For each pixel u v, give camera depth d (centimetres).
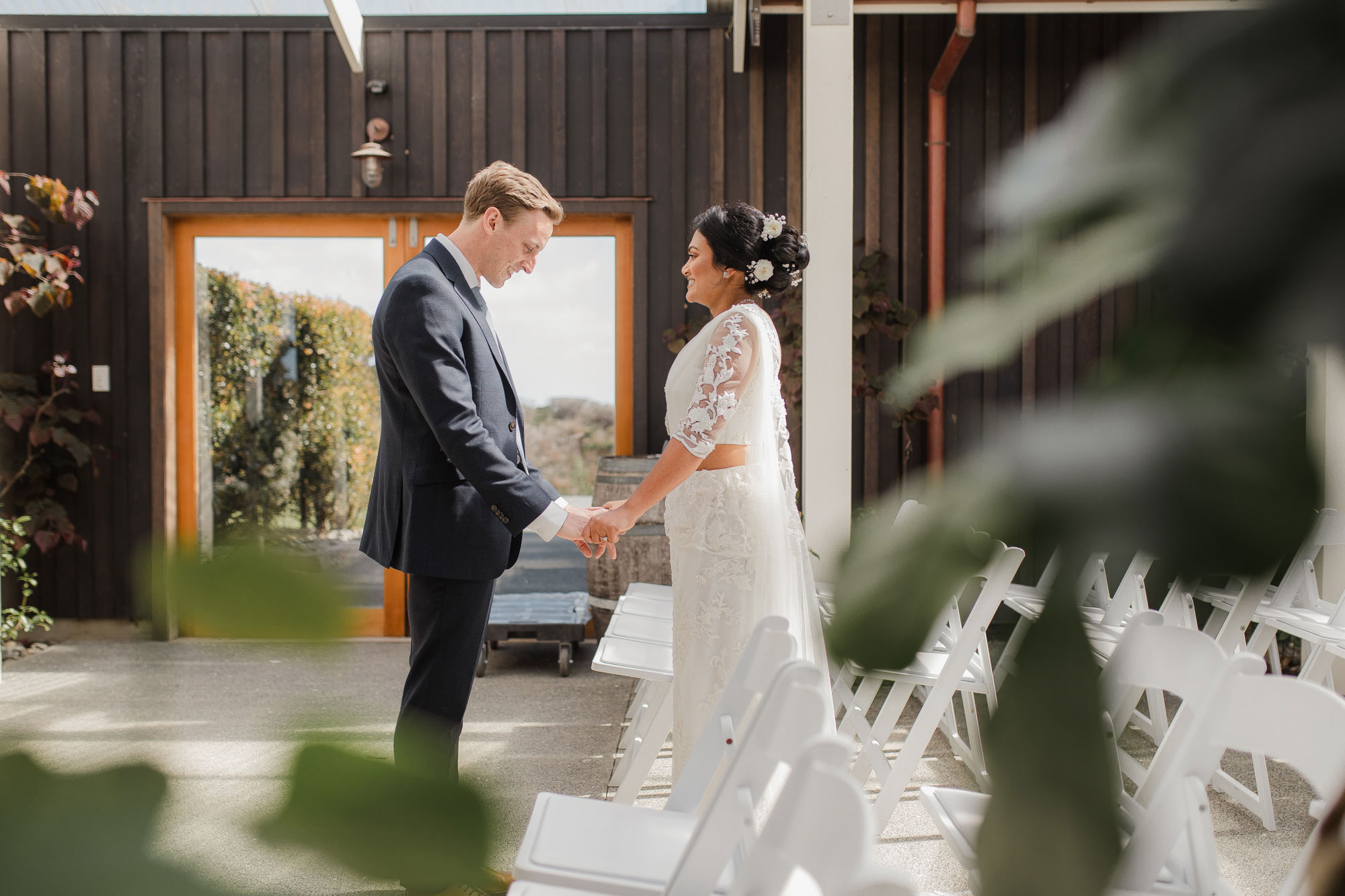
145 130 511
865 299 494
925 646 18
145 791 19
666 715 243
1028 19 505
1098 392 17
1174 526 16
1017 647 20
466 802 20
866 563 19
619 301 525
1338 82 16
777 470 239
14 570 495
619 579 448
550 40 509
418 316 219
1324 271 15
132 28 508
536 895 144
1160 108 17
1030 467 17
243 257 524
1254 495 15
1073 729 19
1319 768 122
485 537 227
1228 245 16
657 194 511
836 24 332
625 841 163
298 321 526
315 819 19
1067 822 19
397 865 20
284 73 510
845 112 337
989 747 20
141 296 515
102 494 514
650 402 513
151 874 19
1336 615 298
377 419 530
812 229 339
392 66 509
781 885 92
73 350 515
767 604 230
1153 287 17
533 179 242
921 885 243
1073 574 18
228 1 498
